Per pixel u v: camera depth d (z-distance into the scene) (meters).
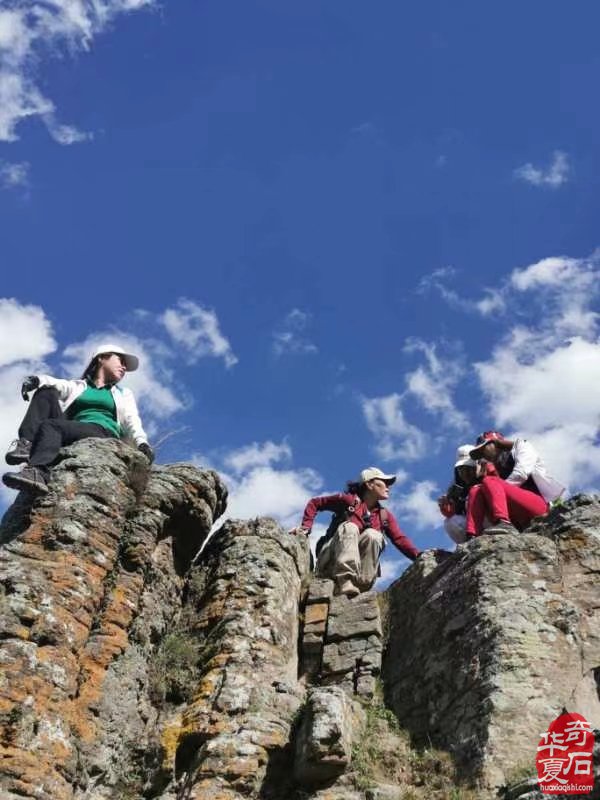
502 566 12.16
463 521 14.39
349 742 10.81
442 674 11.77
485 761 10.34
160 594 12.72
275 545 13.41
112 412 13.72
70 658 10.98
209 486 13.73
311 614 13.21
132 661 11.77
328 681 12.55
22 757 9.98
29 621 10.91
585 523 12.74
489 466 14.26
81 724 10.90
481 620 11.68
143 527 12.64
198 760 10.79
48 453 12.47
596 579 12.17
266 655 11.97
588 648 11.44
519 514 13.73
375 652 12.67
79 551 11.77
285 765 10.77
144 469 13.02
